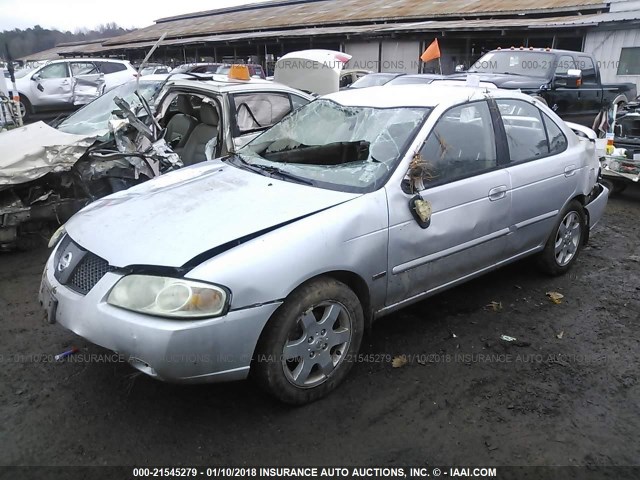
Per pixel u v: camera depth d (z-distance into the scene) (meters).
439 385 3.16
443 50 18.88
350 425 2.82
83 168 5.35
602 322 3.94
